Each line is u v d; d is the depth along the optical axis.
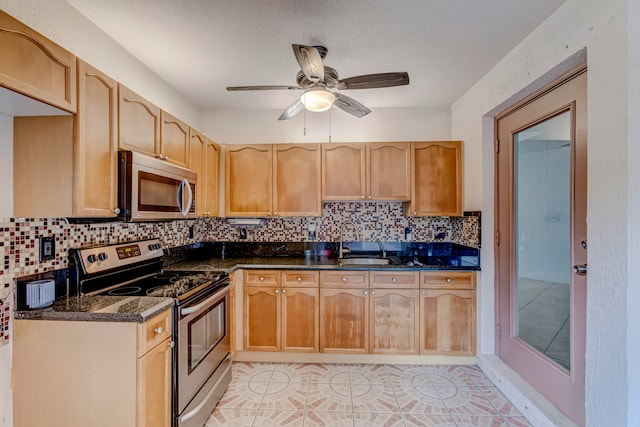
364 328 2.58
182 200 2.03
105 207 1.51
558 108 1.81
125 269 1.98
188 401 1.68
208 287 1.94
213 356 1.99
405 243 3.15
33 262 1.48
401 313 2.58
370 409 2.00
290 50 2.08
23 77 1.14
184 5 1.63
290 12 1.69
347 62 2.24
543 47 1.77
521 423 1.87
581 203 1.65
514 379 2.14
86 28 1.73
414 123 3.18
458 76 2.46
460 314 2.56
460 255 2.90
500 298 2.43
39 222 1.51
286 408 2.02
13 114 1.36
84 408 1.36
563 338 1.80
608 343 1.35
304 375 2.42
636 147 1.23
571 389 1.71
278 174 2.89
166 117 2.03
